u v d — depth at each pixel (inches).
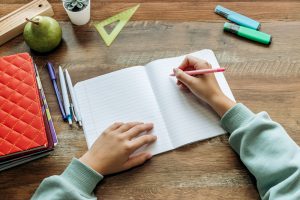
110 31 40.7
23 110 33.5
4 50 40.1
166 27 40.7
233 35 39.9
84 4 39.9
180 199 31.9
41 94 36.3
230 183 32.4
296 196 29.3
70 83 37.6
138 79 37.6
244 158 32.4
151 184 32.7
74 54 39.6
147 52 39.4
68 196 30.7
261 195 31.4
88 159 32.8
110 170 32.8
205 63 36.6
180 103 36.3
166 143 34.5
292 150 31.3
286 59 38.1
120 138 33.4
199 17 41.1
